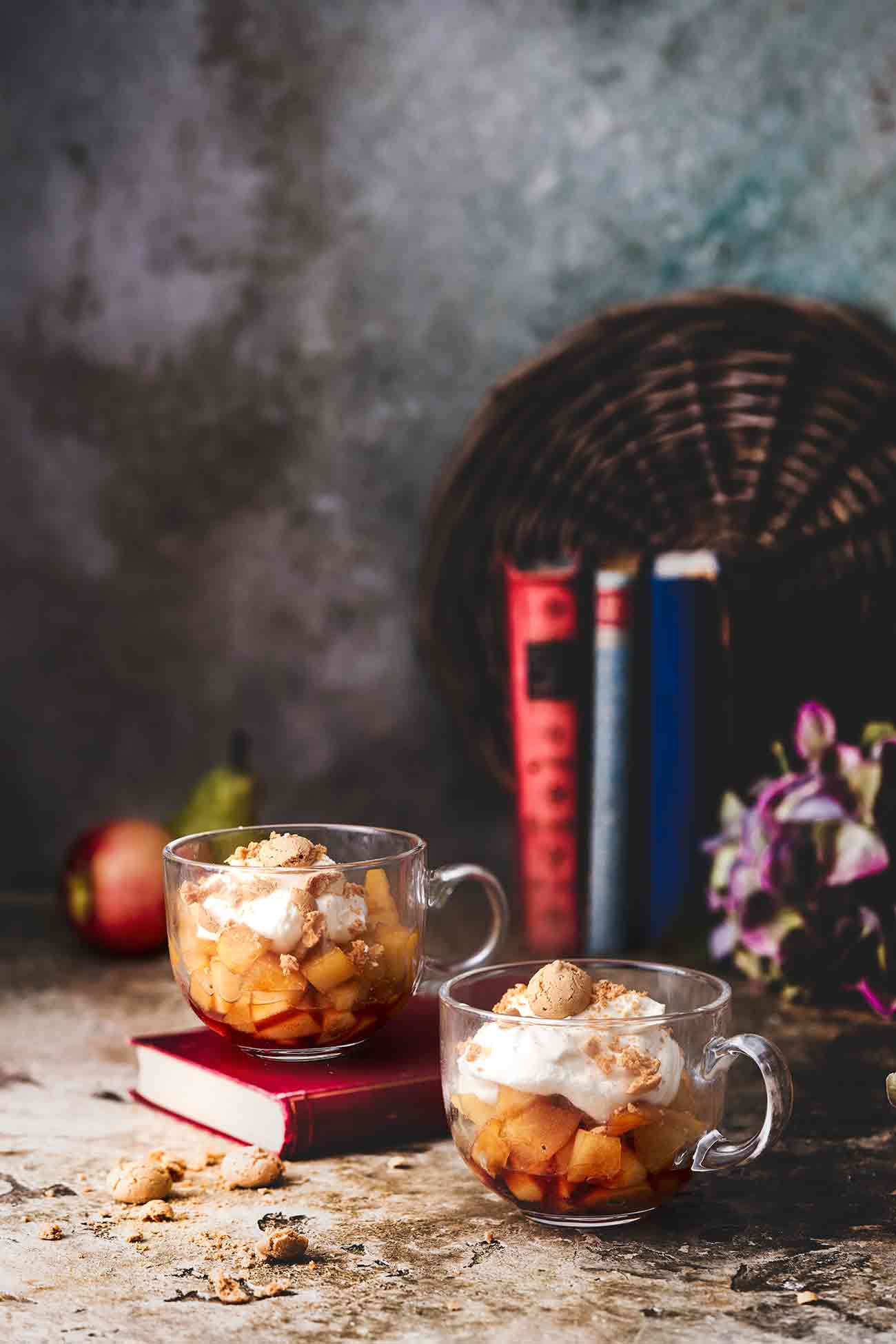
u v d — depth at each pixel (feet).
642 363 4.60
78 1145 3.60
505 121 4.83
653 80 4.74
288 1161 3.54
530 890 4.48
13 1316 3.17
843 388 4.48
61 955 4.52
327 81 4.91
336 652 5.01
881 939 4.05
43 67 5.05
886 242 4.64
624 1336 3.13
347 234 4.93
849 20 4.63
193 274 5.01
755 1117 3.68
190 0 4.97
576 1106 3.23
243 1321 3.16
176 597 5.08
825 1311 3.18
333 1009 3.48
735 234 4.72
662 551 4.63
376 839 3.70
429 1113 3.61
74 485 5.10
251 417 5.01
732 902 4.20
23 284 5.09
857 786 4.08
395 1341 3.12
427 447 4.93
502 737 4.81
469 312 4.88
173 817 4.81
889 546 4.47
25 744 5.17
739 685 4.45
